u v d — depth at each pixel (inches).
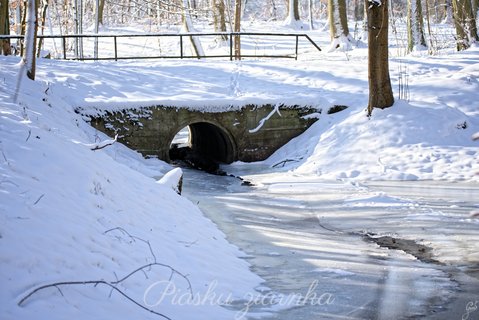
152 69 877.2
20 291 227.6
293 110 798.5
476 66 887.7
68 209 303.7
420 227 473.7
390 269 374.3
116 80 807.1
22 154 334.6
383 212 522.0
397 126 720.3
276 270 370.0
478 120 741.9
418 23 1200.2
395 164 671.8
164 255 326.0
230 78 868.6
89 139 649.0
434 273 366.3
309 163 713.6
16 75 654.5
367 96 810.2
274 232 468.8
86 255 272.2
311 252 412.8
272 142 798.5
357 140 719.1
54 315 221.8
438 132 710.5
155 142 756.6
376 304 311.4
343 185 631.2
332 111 800.9
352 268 376.2
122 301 256.2
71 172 346.3
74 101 719.1
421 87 816.9
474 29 1121.4
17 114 454.3
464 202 543.8
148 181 458.0
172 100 757.9
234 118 783.1
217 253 375.9
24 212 274.5
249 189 640.4
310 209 547.2
